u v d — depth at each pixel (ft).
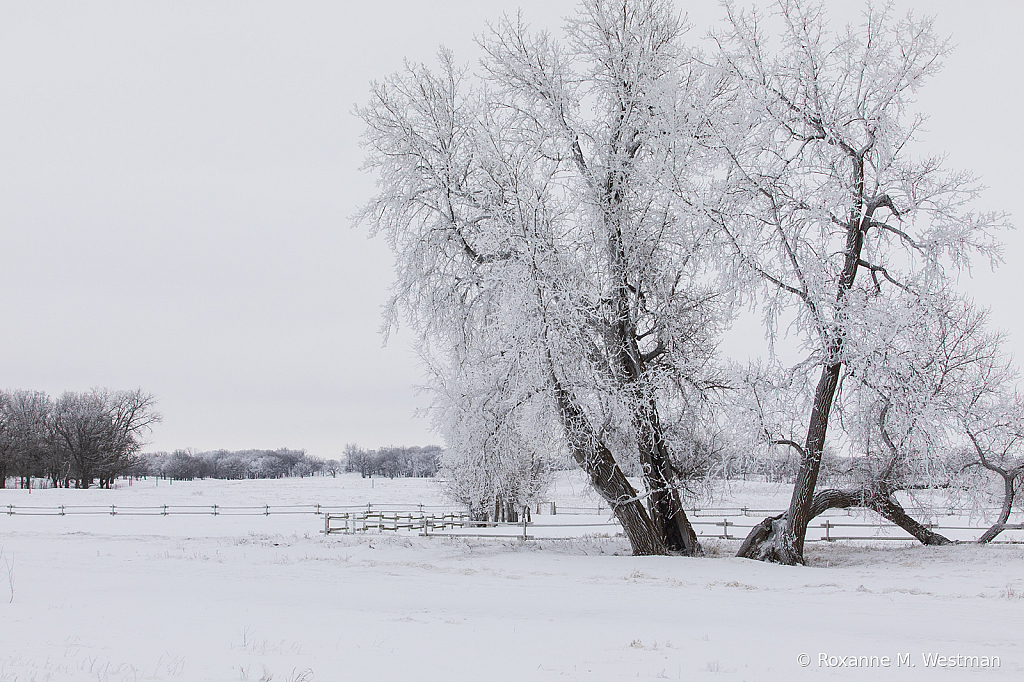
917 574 51.60
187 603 38.68
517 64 69.67
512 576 52.85
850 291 57.06
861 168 60.90
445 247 72.02
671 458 68.64
